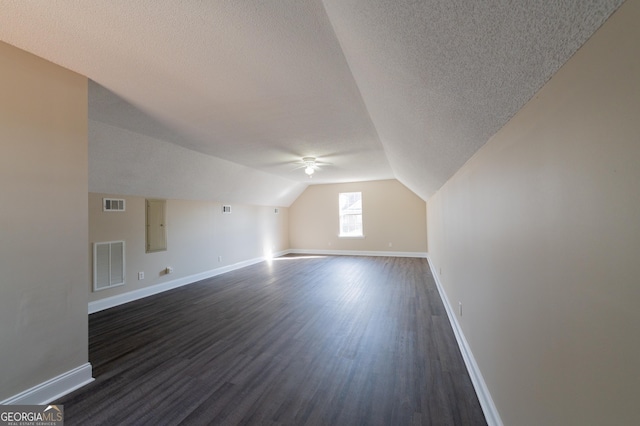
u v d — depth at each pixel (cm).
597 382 63
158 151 358
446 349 241
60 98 183
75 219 191
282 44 156
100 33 148
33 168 171
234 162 476
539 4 57
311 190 845
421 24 89
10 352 160
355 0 96
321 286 462
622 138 52
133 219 407
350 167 540
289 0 122
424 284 461
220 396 182
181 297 413
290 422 158
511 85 94
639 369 50
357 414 164
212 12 131
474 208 190
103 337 275
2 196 158
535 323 97
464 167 222
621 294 54
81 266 194
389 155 422
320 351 241
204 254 537
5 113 160
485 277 164
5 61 159
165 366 219
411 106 170
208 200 551
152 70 186
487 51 83
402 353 235
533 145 95
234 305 372
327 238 830
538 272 94
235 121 280
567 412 76
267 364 221
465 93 117
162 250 451
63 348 184
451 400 175
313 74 189
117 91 215
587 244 66
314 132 317
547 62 75
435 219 488
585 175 66
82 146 194
